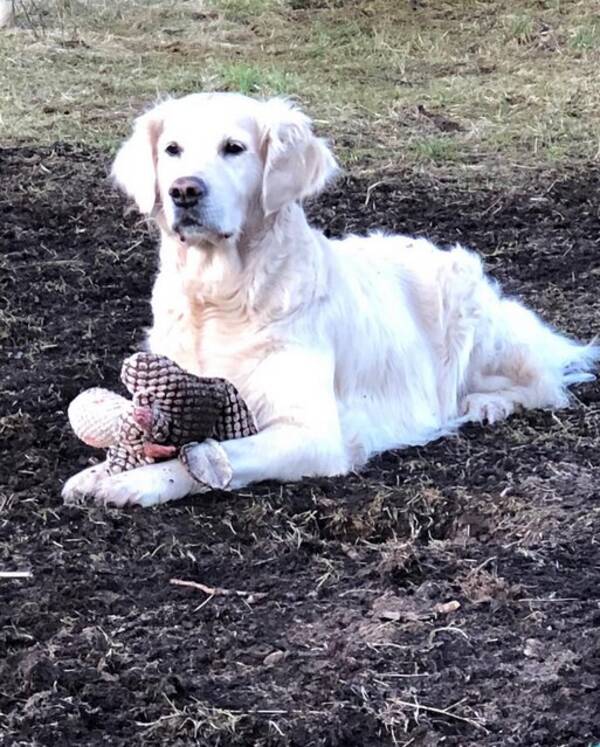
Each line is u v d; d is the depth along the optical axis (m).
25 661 2.22
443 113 5.39
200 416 2.64
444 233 4.12
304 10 7.08
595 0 7.02
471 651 2.28
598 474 2.79
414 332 3.06
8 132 4.91
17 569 2.46
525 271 3.86
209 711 2.15
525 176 4.56
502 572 2.47
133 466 2.66
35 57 6.11
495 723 2.14
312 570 2.48
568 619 2.35
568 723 2.13
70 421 2.74
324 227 4.15
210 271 2.80
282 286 2.80
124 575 2.45
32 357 3.28
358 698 2.18
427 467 2.83
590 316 3.58
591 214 4.25
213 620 2.35
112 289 3.68
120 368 3.21
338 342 2.87
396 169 4.61
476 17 6.89
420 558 2.50
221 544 2.53
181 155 2.78
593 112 5.40
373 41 6.54
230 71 5.85
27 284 3.69
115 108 5.35
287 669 2.24
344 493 2.70
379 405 2.96
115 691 2.18
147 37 6.60
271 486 2.70
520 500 2.67
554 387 3.14
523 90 5.74
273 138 2.78
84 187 4.35
